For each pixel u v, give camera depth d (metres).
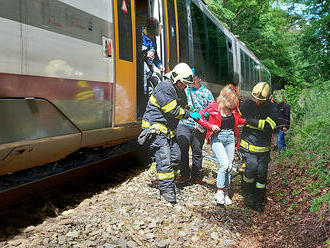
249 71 14.94
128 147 5.62
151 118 4.02
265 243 3.42
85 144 3.75
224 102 4.13
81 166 4.38
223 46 10.35
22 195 3.54
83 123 3.59
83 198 3.91
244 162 4.52
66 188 4.09
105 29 3.95
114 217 3.44
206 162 6.31
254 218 4.09
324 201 3.79
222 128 4.27
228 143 4.30
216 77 9.46
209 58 8.73
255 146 4.34
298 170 5.38
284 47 26.84
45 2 3.03
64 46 3.27
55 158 3.43
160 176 4.05
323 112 8.45
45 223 3.20
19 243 2.78
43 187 3.82
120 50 4.25
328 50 13.50
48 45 3.07
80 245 2.85
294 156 6.21
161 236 3.22
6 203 3.36
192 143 4.82
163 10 5.69
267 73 22.92
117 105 4.20
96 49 3.76
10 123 2.75
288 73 28.17
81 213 3.46
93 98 3.73
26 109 2.88
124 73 4.35
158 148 4.04
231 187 5.17
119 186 4.42
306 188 4.54
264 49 27.38
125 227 3.26
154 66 5.43
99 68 3.82
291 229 3.67
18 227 3.08
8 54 2.68
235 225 3.79
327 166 4.79
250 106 4.30
